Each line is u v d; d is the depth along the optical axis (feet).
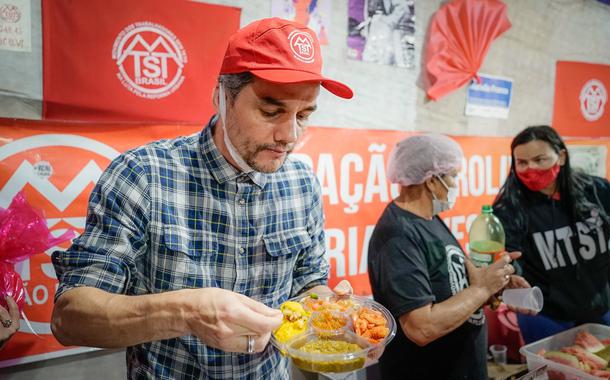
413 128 7.34
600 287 7.40
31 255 4.36
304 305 3.59
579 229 7.23
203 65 5.49
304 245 3.88
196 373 3.47
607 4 9.70
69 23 4.72
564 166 7.05
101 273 2.95
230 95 3.09
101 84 4.93
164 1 5.16
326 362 2.97
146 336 2.69
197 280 3.39
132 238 3.15
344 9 6.41
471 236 6.64
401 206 5.34
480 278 5.04
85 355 5.08
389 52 6.89
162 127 5.33
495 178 8.43
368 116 6.85
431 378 5.16
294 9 6.04
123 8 4.95
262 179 3.62
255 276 3.66
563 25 9.07
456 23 7.43
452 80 7.51
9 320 4.05
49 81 4.70
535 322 7.51
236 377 3.58
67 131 4.83
